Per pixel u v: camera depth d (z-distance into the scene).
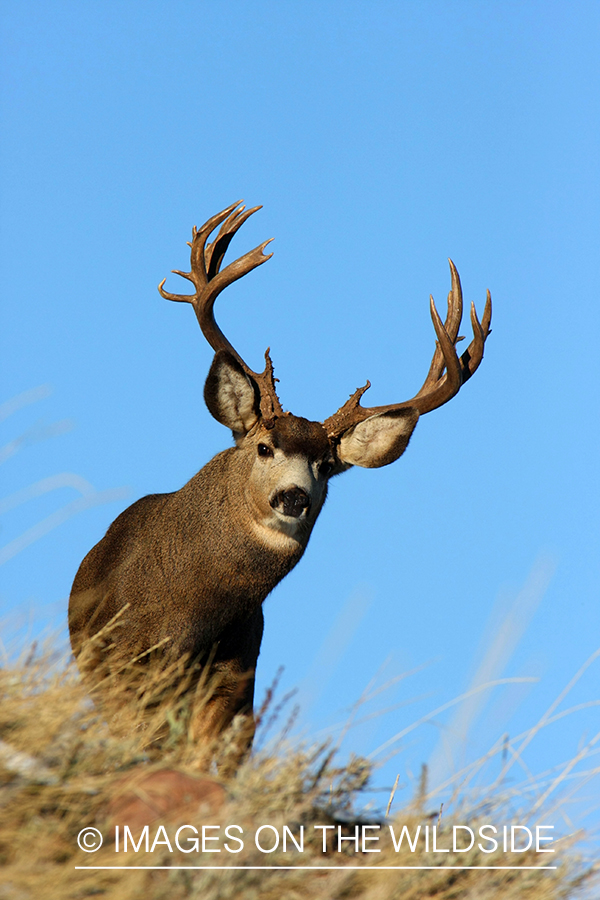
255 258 31.52
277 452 28.80
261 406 29.75
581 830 17.94
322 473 30.16
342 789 18.20
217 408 29.69
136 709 20.56
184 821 15.03
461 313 34.44
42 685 17.78
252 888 14.34
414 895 15.76
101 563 30.33
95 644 23.97
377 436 31.84
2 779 14.93
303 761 17.70
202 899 13.58
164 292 32.88
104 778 15.92
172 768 16.53
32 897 12.66
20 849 13.55
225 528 28.41
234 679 28.33
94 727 17.62
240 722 20.59
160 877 14.01
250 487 28.61
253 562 28.44
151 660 26.78
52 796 14.99
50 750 15.97
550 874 16.91
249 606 28.70
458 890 16.23
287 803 16.64
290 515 27.86
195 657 27.91
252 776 16.69
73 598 30.75
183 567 28.16
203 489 29.09
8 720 16.09
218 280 31.61
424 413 33.03
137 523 30.36
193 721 22.19
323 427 31.38
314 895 14.98
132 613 28.09
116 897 13.04
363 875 15.59
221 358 29.08
